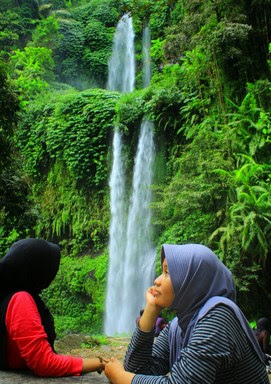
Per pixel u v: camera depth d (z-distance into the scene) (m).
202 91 14.30
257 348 1.65
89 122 18.64
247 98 11.73
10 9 29.88
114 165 18.09
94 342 8.36
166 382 1.58
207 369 1.52
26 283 2.00
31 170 20.69
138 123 17.28
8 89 7.86
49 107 20.16
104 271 16.59
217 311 1.58
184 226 12.34
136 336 1.83
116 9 32.78
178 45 13.59
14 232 17.52
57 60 30.30
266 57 12.72
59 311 16.91
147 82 26.75
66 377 1.91
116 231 17.58
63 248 19.53
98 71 30.80
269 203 9.98
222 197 11.33
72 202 19.38
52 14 31.11
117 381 1.72
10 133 8.16
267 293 10.41
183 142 15.84
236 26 11.67
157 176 16.52
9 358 1.97
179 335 1.83
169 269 1.66
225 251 10.36
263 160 11.55
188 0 13.27
